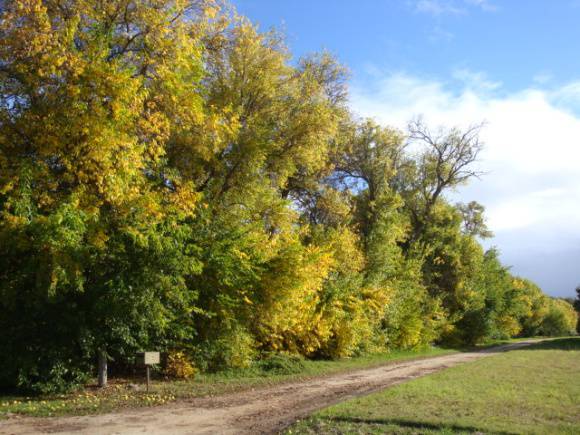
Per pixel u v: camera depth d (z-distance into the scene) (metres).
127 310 15.80
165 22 16.41
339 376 21.70
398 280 41.22
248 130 22.23
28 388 14.95
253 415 12.01
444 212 57.56
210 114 19.03
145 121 15.51
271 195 23.80
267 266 21.89
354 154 41.56
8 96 14.58
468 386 16.22
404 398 13.47
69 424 10.94
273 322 22.20
